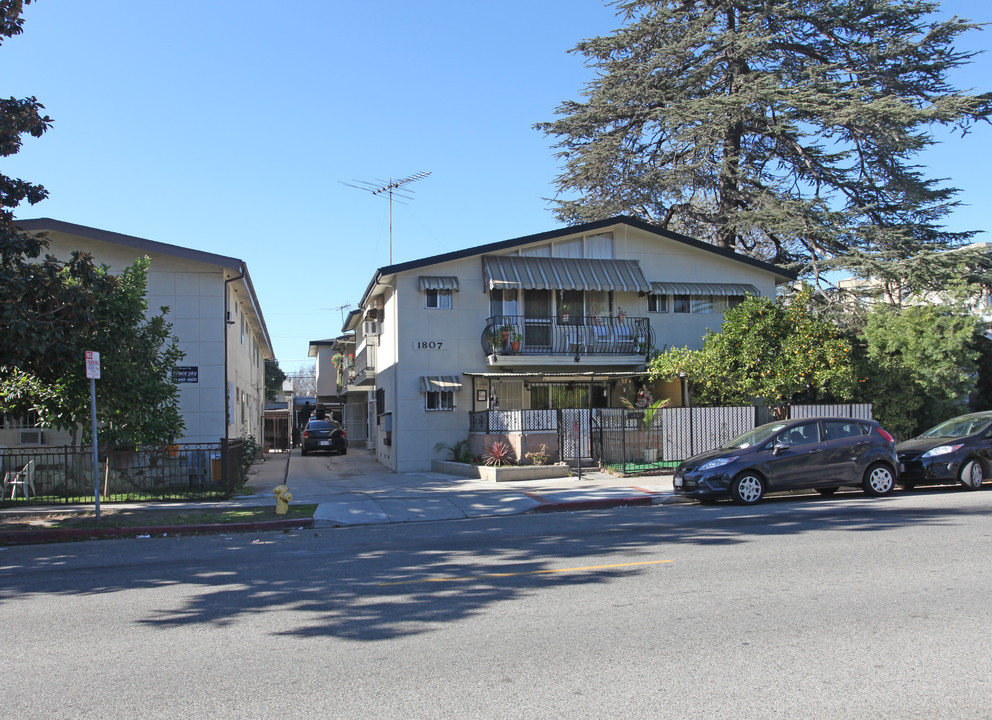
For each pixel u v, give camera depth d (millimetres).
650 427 19516
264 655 5535
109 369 14242
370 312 26922
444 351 22500
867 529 10148
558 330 22719
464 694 4680
